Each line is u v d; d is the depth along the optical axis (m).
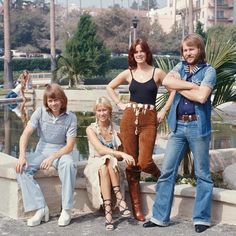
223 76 6.03
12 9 86.25
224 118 14.91
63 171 5.22
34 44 81.69
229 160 7.10
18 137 11.88
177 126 4.96
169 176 5.04
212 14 93.81
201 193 4.95
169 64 6.29
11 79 33.34
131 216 5.45
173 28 87.50
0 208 5.62
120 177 5.42
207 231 4.88
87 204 5.64
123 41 72.88
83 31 29.86
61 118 5.48
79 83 28.73
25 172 5.27
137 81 5.32
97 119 5.57
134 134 5.32
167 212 5.05
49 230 5.04
